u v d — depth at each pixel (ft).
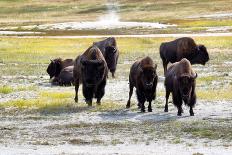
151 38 423.23
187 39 211.82
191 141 107.24
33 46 383.04
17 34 542.16
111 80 213.66
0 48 369.09
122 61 288.30
